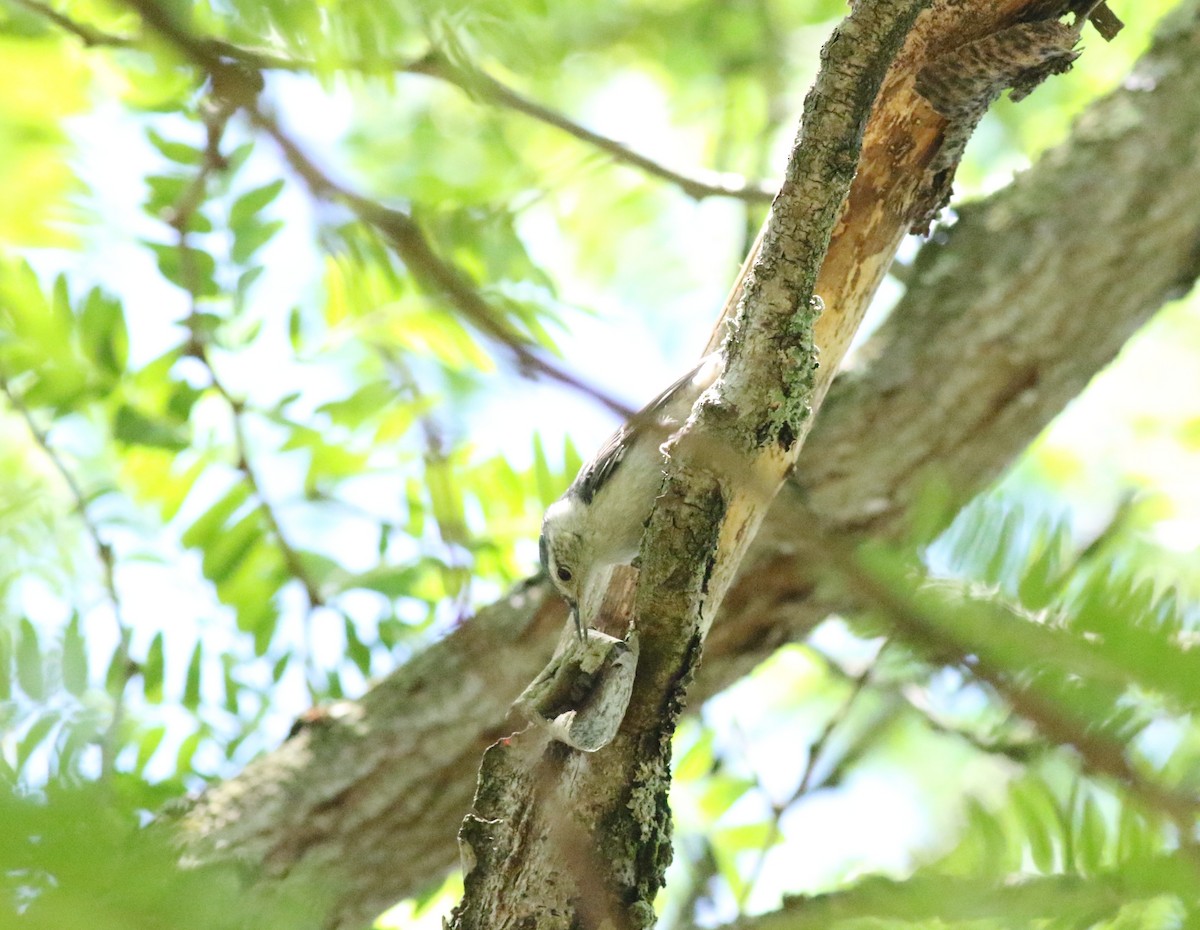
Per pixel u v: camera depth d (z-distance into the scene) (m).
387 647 7.43
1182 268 9.46
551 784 5.01
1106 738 2.79
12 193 6.66
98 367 7.06
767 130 11.22
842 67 4.63
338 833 8.33
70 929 2.04
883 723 7.65
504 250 7.16
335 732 8.70
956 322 9.35
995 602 2.82
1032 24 5.52
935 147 5.90
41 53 6.89
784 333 5.08
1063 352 9.28
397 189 8.35
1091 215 9.39
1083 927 2.82
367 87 4.32
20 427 7.59
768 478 5.07
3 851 2.06
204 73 3.71
